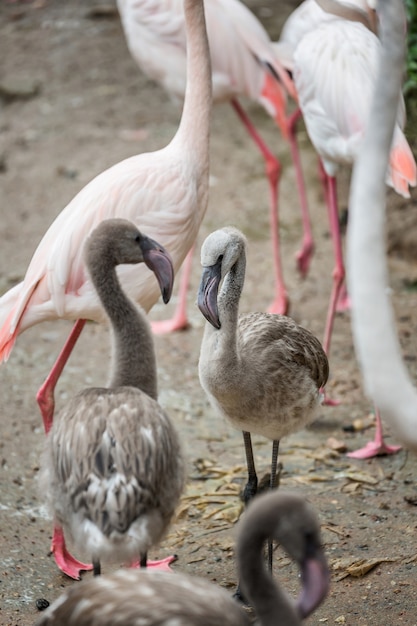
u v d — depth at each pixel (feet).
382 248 17.71
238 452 29.96
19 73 57.36
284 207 45.93
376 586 23.32
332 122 31.53
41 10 65.26
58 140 50.96
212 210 45.32
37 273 25.68
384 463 29.25
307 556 16.16
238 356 22.71
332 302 33.12
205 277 22.80
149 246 22.08
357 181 17.84
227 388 22.84
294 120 39.50
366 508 26.84
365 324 17.66
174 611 15.81
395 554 24.54
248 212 45.34
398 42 17.63
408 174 29.50
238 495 27.53
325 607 22.66
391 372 17.70
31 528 26.27
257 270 41.34
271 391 23.27
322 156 32.86
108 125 52.39
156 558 24.99
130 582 16.46
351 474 28.55
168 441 19.72
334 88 31.40
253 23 38.88
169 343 36.35
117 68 58.34
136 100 55.11
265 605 16.35
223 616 16.08
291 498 16.38
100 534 18.47
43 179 47.52
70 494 19.02
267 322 24.17
